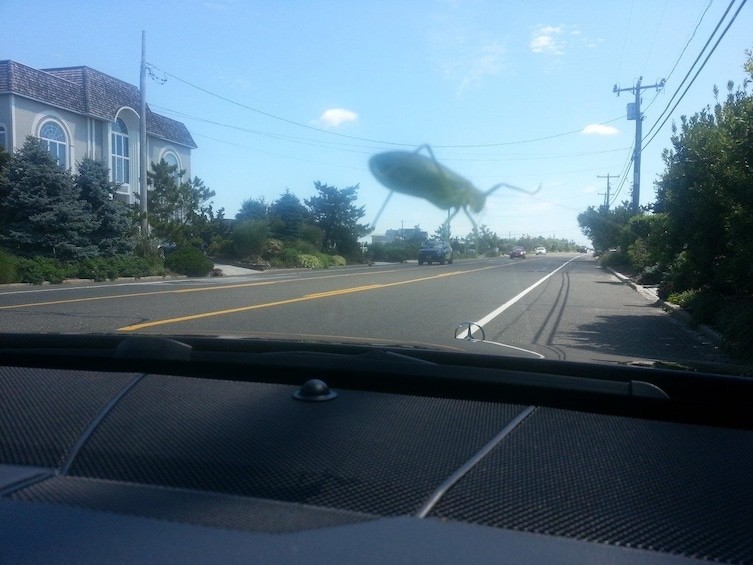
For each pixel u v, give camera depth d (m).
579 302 19.52
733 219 10.69
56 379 3.45
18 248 28.03
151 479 2.29
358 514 2.03
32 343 4.07
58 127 35.88
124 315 13.40
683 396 3.10
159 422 2.81
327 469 2.37
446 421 2.87
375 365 3.44
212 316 13.59
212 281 26.70
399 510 2.07
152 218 35.88
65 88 36.53
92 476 2.31
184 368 3.75
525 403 3.21
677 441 2.69
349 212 14.66
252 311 14.73
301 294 19.62
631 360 3.59
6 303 15.53
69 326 11.43
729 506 2.16
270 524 1.94
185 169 44.38
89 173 31.27
